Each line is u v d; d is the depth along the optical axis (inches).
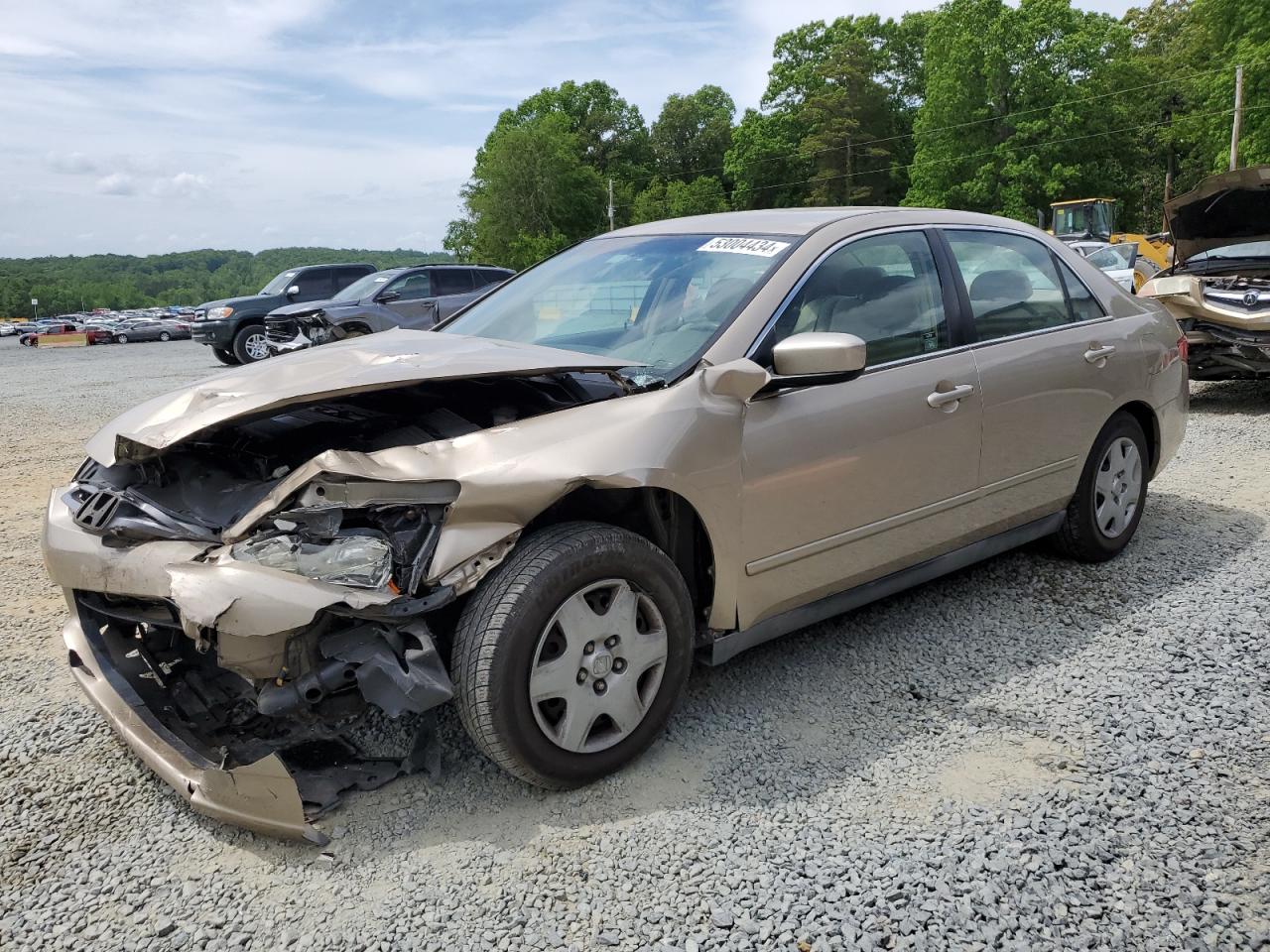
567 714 101.0
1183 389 186.9
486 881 90.4
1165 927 82.7
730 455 111.0
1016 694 126.0
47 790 108.6
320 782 102.7
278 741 106.9
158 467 109.7
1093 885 88.2
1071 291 166.4
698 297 127.1
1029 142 1985.7
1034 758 110.3
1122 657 135.5
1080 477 164.6
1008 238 159.5
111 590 100.3
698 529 115.5
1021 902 86.0
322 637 92.2
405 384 98.6
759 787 105.3
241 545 93.0
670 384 112.2
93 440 120.6
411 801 103.5
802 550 120.8
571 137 2797.7
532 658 96.7
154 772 106.1
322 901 88.2
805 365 110.5
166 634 121.0
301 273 688.4
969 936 82.1
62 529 109.3
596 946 81.7
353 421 112.7
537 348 118.9
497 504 94.8
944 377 135.9
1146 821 97.5
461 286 618.2
